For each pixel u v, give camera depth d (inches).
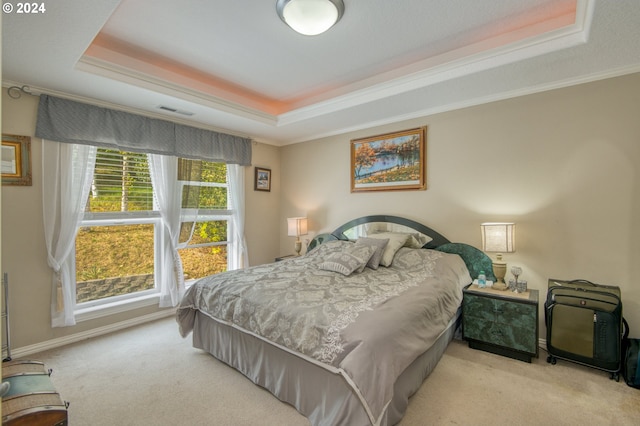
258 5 82.0
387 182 147.9
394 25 90.8
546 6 84.0
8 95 103.5
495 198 120.6
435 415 77.7
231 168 167.3
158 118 136.5
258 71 118.7
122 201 131.4
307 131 166.2
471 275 124.0
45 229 110.3
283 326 79.4
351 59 110.0
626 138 98.3
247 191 177.6
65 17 72.4
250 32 93.8
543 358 103.5
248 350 91.7
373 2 81.0
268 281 101.3
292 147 189.2
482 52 96.0
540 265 111.9
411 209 141.8
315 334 73.1
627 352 90.5
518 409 80.0
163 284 141.8
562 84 106.7
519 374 94.6
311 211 179.8
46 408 60.1
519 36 94.2
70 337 117.0
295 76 123.0
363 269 115.7
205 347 107.0
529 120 113.5
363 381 62.2
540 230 111.8
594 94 102.5
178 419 77.8
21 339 107.2
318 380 74.5
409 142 140.7
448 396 84.7
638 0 67.9
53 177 111.5
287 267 122.2
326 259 122.0
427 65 110.4
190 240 154.3
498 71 99.0
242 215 171.9
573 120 105.9
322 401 73.3
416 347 73.9
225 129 160.4
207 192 160.9
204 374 96.5
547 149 110.4
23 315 107.5
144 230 139.0
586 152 104.0
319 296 87.4
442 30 93.6
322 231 174.9
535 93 112.2
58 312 113.2
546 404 81.7
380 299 84.4
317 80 126.7
